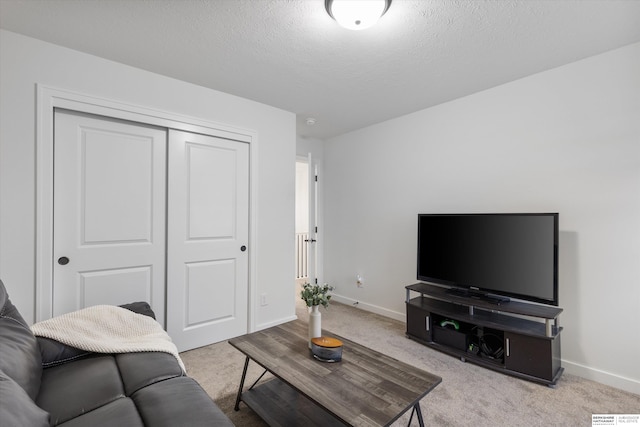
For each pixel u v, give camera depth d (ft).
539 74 7.91
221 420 3.47
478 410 5.92
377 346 8.87
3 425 2.55
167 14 5.65
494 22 5.81
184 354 8.39
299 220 20.77
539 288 7.31
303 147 14.06
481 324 7.64
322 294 5.83
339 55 7.05
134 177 7.82
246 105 9.70
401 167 11.31
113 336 5.58
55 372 4.63
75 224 7.03
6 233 6.15
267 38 6.39
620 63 6.75
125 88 7.51
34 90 6.41
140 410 3.64
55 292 6.79
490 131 8.87
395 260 11.51
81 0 5.26
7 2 5.29
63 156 6.88
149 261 8.04
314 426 5.08
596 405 6.07
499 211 8.67
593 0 5.20
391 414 3.85
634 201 6.59
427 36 6.28
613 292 6.82
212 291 9.11
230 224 9.46
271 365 5.11
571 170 7.41
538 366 6.79
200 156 8.86
